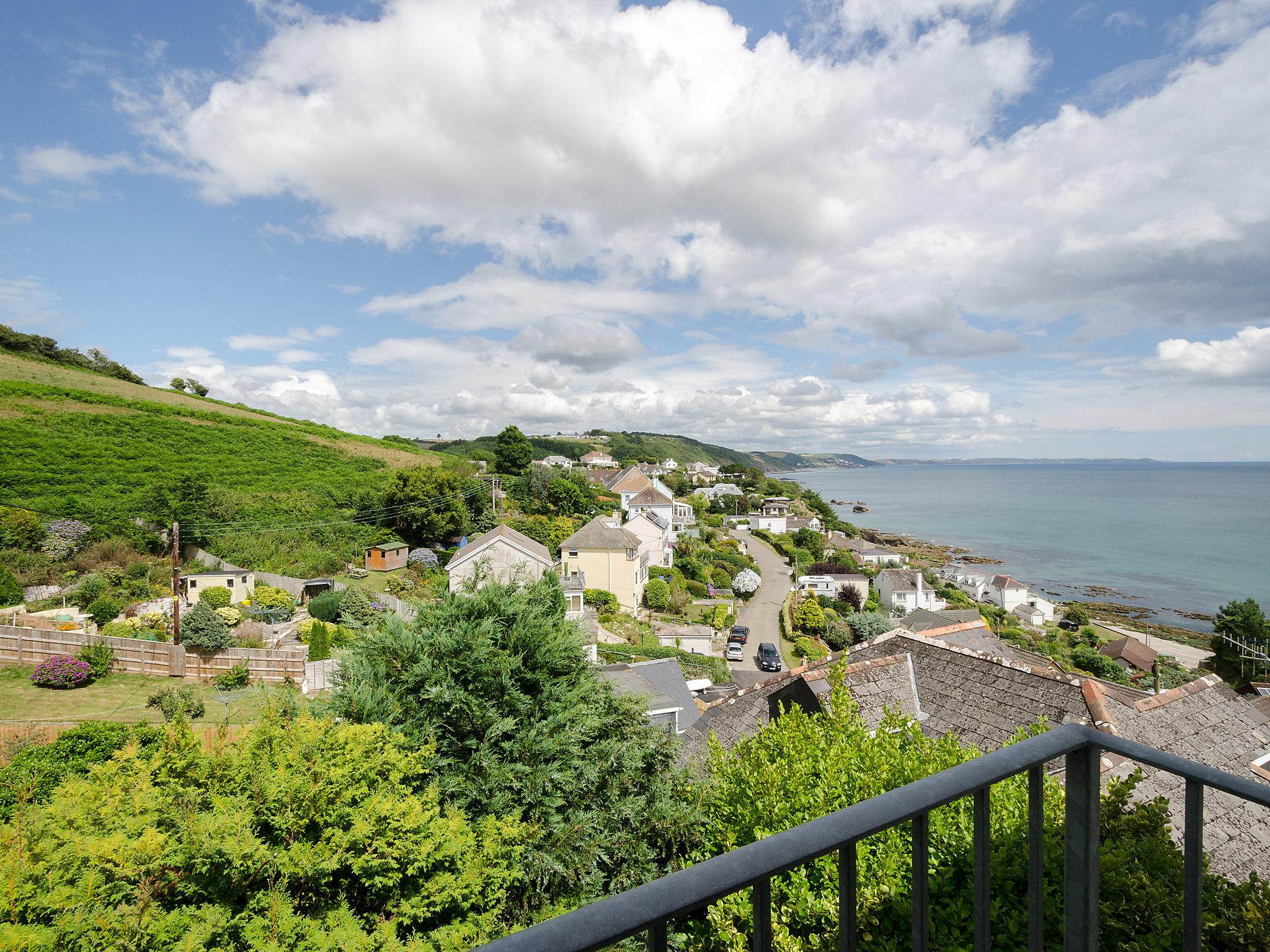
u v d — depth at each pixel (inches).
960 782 54.4
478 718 300.4
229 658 906.1
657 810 317.7
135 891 205.3
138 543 1309.1
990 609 2359.7
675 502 3157.0
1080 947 61.4
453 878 249.0
